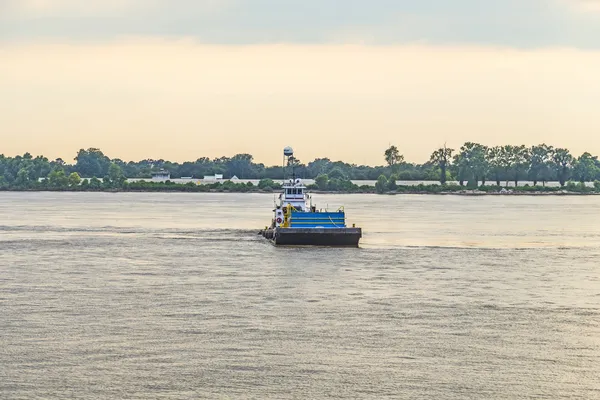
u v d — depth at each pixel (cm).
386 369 8225
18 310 10875
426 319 10388
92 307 11088
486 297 11988
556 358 8644
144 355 8650
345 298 11812
